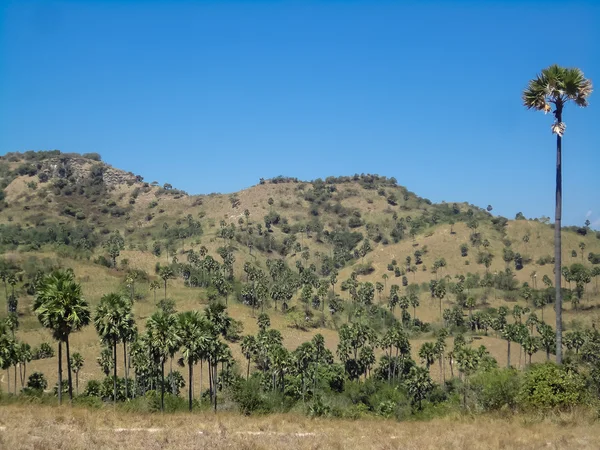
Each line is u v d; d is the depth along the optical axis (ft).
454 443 73.56
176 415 117.60
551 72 98.94
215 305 280.92
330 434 86.63
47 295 149.79
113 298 207.00
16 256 568.82
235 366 363.15
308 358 341.82
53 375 328.70
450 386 336.90
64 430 82.99
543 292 609.83
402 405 257.34
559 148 100.32
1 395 139.95
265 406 145.28
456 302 643.04
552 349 389.19
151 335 197.77
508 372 111.65
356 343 392.06
